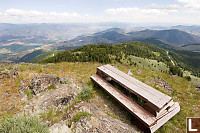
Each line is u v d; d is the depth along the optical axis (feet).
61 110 14.10
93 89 21.89
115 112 16.30
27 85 16.71
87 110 12.87
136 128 13.50
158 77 32.01
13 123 8.44
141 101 17.66
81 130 9.61
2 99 13.69
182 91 24.89
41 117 11.90
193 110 17.92
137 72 36.37
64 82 20.99
